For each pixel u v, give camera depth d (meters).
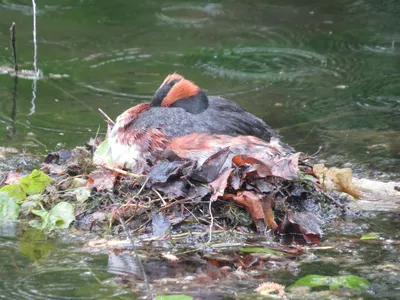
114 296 8.48
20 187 11.21
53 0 22.28
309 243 10.18
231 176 10.44
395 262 9.52
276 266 9.38
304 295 8.55
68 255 9.66
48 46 19.14
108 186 10.85
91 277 8.99
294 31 20.39
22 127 14.61
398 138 14.33
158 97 11.88
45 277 9.00
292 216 10.45
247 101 16.05
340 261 9.56
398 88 16.81
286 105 15.87
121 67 18.02
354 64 18.25
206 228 10.27
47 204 11.05
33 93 16.41
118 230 10.34
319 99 16.25
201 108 11.76
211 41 19.73
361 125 14.94
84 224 10.57
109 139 11.55
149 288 8.52
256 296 8.51
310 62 18.45
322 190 11.49
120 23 20.83
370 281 8.95
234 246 9.93
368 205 11.59
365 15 21.44
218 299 8.42
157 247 9.87
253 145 10.97
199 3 22.39
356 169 13.00
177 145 10.92
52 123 14.83
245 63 18.36
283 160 10.65
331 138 14.30
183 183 10.54
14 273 9.12
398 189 12.06
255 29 20.55
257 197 10.33
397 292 8.65
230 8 22.09
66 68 17.86
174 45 19.45
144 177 10.74
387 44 19.45
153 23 20.91
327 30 20.44
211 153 10.78
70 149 13.51
